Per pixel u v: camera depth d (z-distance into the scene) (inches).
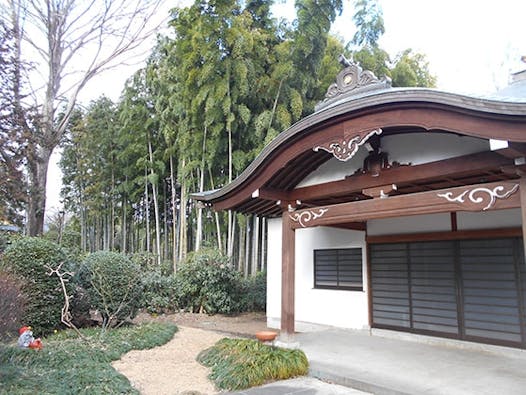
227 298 358.0
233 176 388.5
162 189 575.5
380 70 420.8
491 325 207.6
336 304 281.1
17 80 327.6
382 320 254.8
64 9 352.2
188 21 365.4
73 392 132.9
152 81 468.8
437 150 173.3
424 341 231.0
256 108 374.0
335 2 338.3
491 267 211.2
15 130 313.6
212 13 346.3
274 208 280.8
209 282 358.6
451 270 227.0
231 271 368.2
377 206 183.6
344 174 209.5
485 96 131.4
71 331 236.7
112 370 162.2
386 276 257.0
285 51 343.3
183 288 365.1
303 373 175.6
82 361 171.3
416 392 143.4
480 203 147.8
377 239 262.2
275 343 215.8
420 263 241.4
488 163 152.7
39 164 348.8
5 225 391.5
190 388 156.3
